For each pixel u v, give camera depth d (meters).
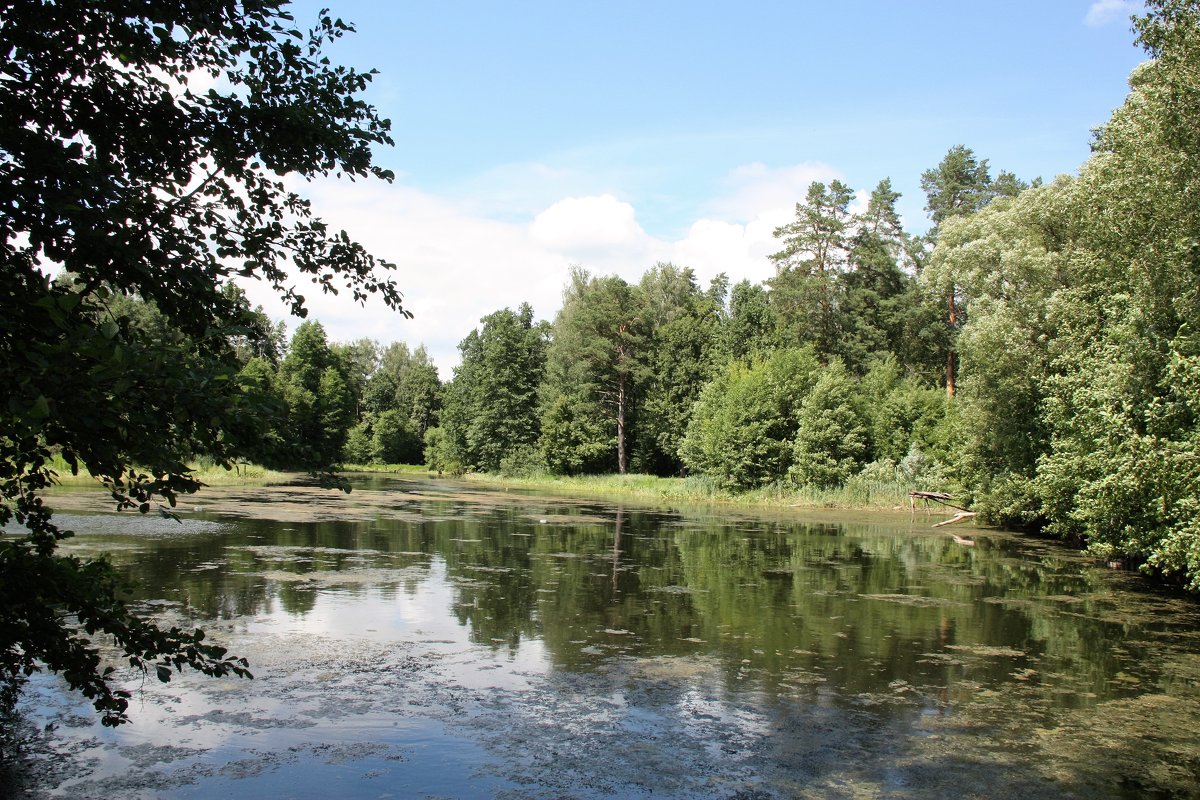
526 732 7.61
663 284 66.94
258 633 10.88
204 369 3.80
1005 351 25.09
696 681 9.43
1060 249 25.34
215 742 7.08
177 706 7.97
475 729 7.63
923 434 43.09
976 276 28.09
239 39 4.62
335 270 5.32
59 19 4.18
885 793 6.52
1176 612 14.41
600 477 56.97
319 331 68.62
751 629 12.22
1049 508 21.80
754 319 55.84
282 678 8.98
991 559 21.27
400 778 6.47
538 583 15.51
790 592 15.49
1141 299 15.76
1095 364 18.02
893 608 14.16
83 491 28.86
